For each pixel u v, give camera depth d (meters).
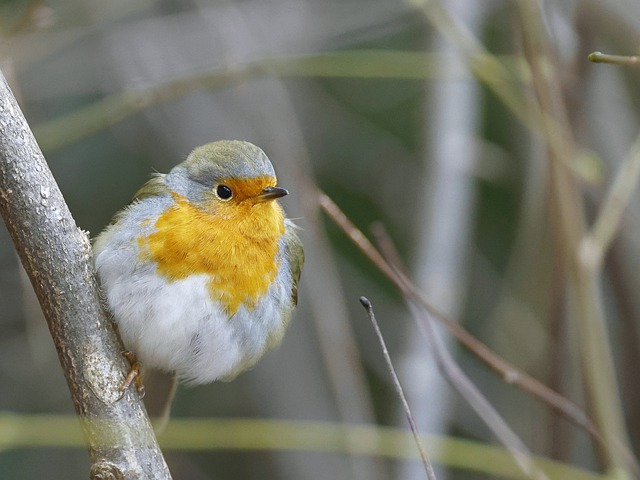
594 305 8.95
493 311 13.01
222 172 8.10
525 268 11.99
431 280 11.23
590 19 10.68
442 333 11.10
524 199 12.16
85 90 12.48
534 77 9.16
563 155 9.13
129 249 7.86
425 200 11.82
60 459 12.82
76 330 6.61
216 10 12.41
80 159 13.09
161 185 8.34
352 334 12.20
